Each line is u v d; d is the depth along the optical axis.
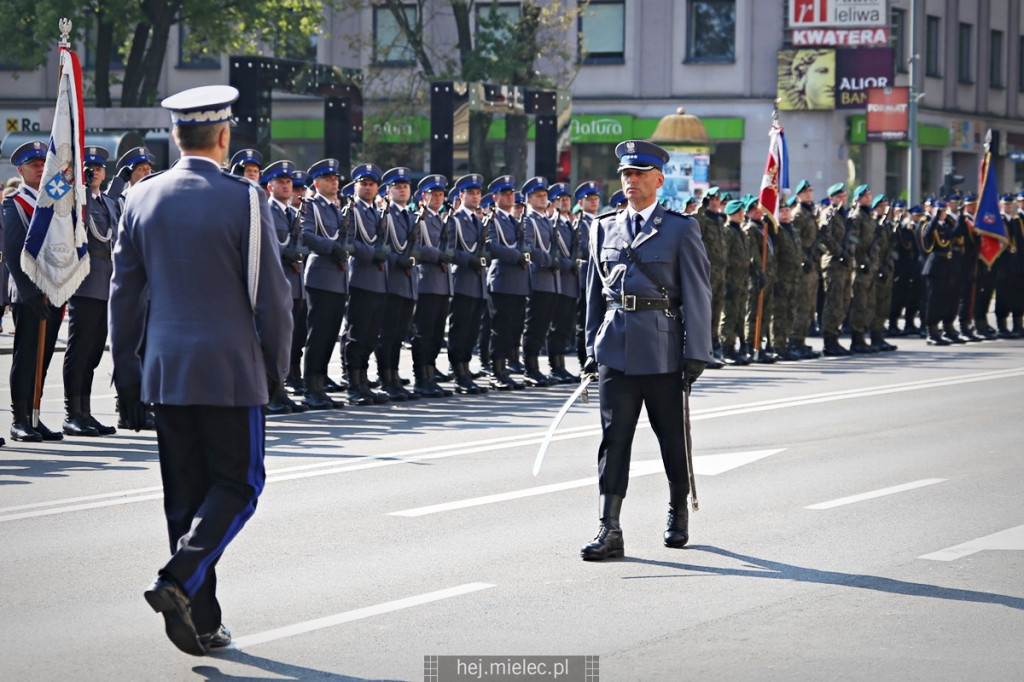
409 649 17.67
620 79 118.06
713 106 116.31
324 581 20.97
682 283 23.20
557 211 51.38
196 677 16.53
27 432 34.78
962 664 17.14
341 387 45.97
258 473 17.31
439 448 33.84
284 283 17.11
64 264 34.31
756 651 17.66
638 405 23.44
